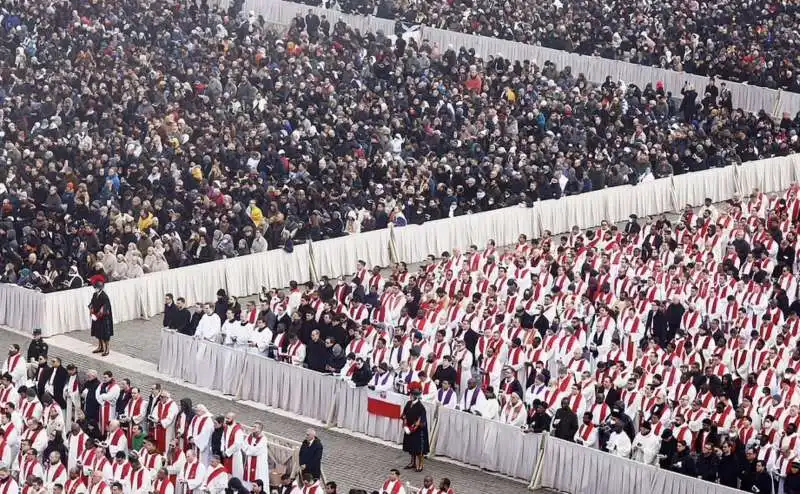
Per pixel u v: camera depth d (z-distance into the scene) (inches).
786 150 4244.6
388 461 2662.4
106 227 3513.8
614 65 4805.6
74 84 4306.1
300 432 2773.1
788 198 3710.6
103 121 4087.1
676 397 2628.0
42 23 4677.7
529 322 2942.9
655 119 4402.1
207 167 3863.2
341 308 3034.0
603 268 3154.5
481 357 2822.3
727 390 2623.0
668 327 2965.1
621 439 2485.2
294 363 2871.6
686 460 2420.0
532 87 4453.7
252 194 3661.4
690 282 3102.9
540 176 3850.9
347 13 5142.7
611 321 2898.6
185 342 2999.5
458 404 2691.9
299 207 3646.7
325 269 3538.4
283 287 3486.7
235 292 3422.7
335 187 3745.1
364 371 2775.6
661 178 4018.2
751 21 4896.7
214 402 2903.5
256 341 2928.2
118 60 4475.9
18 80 4367.6
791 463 2368.4
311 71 4525.1
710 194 4097.0
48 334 3230.8
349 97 4347.9
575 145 4133.9
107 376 2628.0
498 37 4975.4
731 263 3203.7
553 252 3336.6
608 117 4318.4
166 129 4042.8
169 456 2426.2
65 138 4040.4
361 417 2780.5
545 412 2578.7
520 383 2755.9
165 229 3506.4
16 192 3582.7
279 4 5255.9
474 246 3324.3
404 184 3752.5
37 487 2260.1
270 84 4448.8
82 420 2488.9
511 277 3211.1
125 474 2321.6
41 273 3341.5
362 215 3646.7
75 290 3265.3
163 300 3361.2
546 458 2549.2
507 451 2600.9
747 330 2979.8
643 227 3565.5
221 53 4591.5
